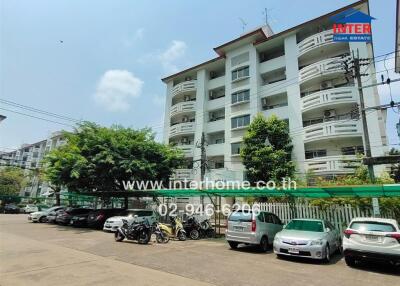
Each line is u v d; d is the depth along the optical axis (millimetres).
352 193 11406
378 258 7703
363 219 8648
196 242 13359
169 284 6148
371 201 12125
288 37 26344
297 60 25125
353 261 8656
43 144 73000
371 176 12891
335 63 21938
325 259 9125
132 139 20703
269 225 11656
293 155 23188
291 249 9055
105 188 19781
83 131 19719
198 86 32312
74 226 20016
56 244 11523
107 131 20062
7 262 7887
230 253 10406
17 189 50500
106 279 6359
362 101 13875
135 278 6531
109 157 17828
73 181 19172
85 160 17953
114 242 12570
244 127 26797
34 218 22734
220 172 25422
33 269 7152
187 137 31797
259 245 10961
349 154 21078
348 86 21703
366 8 22703
